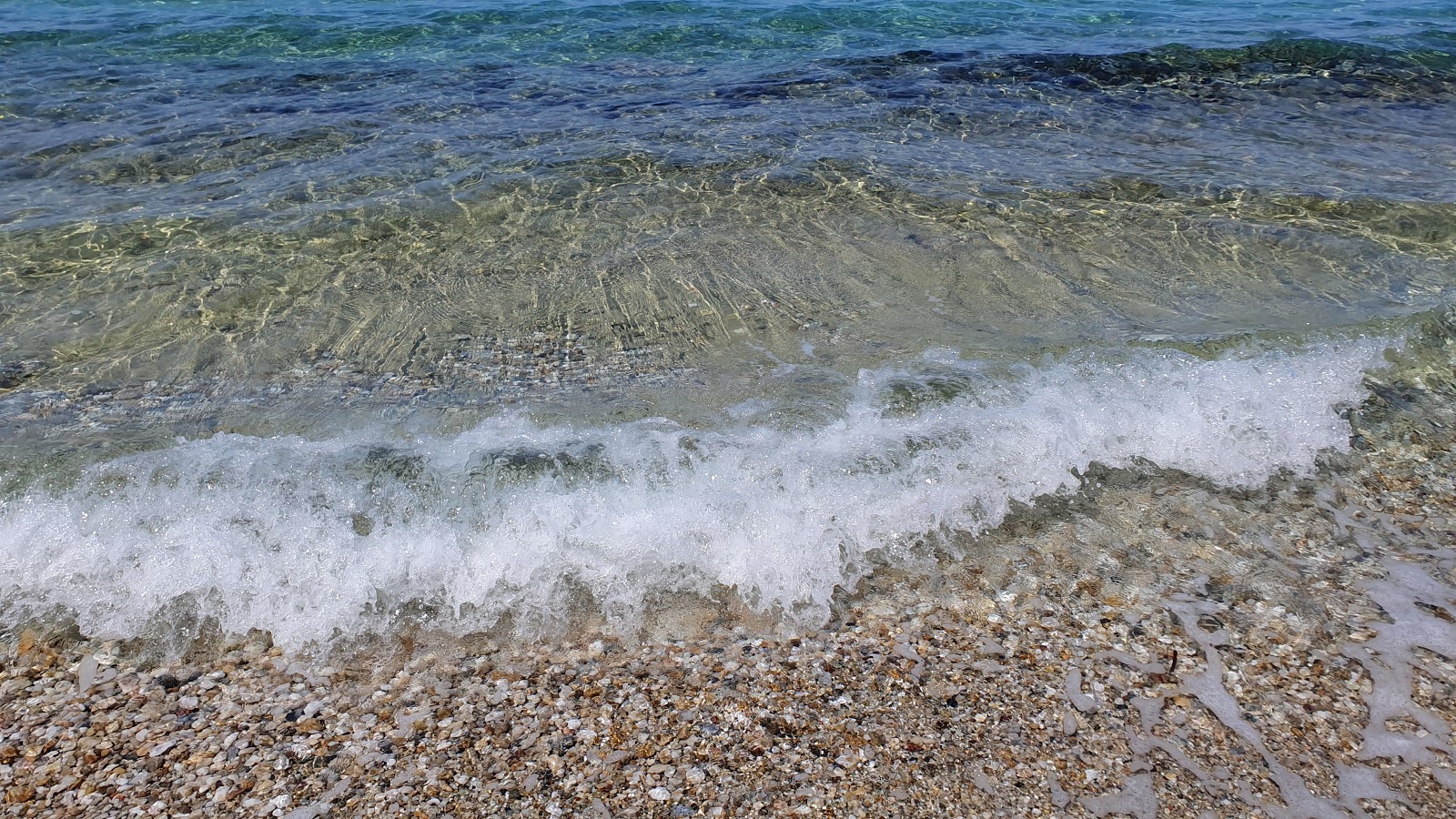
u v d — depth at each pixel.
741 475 4.38
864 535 4.25
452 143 8.34
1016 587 4.03
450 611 3.87
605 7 13.68
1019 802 3.05
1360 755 3.21
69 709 3.35
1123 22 13.48
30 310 5.62
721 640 3.77
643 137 8.58
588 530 4.14
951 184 7.66
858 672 3.59
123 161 7.71
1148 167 8.02
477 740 3.27
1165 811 3.02
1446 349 5.51
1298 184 7.60
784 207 7.22
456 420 4.76
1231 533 4.32
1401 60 10.87
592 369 5.27
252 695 3.46
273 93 9.61
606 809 3.01
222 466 4.29
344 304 5.86
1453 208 7.09
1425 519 4.40
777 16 13.34
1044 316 5.80
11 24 12.06
